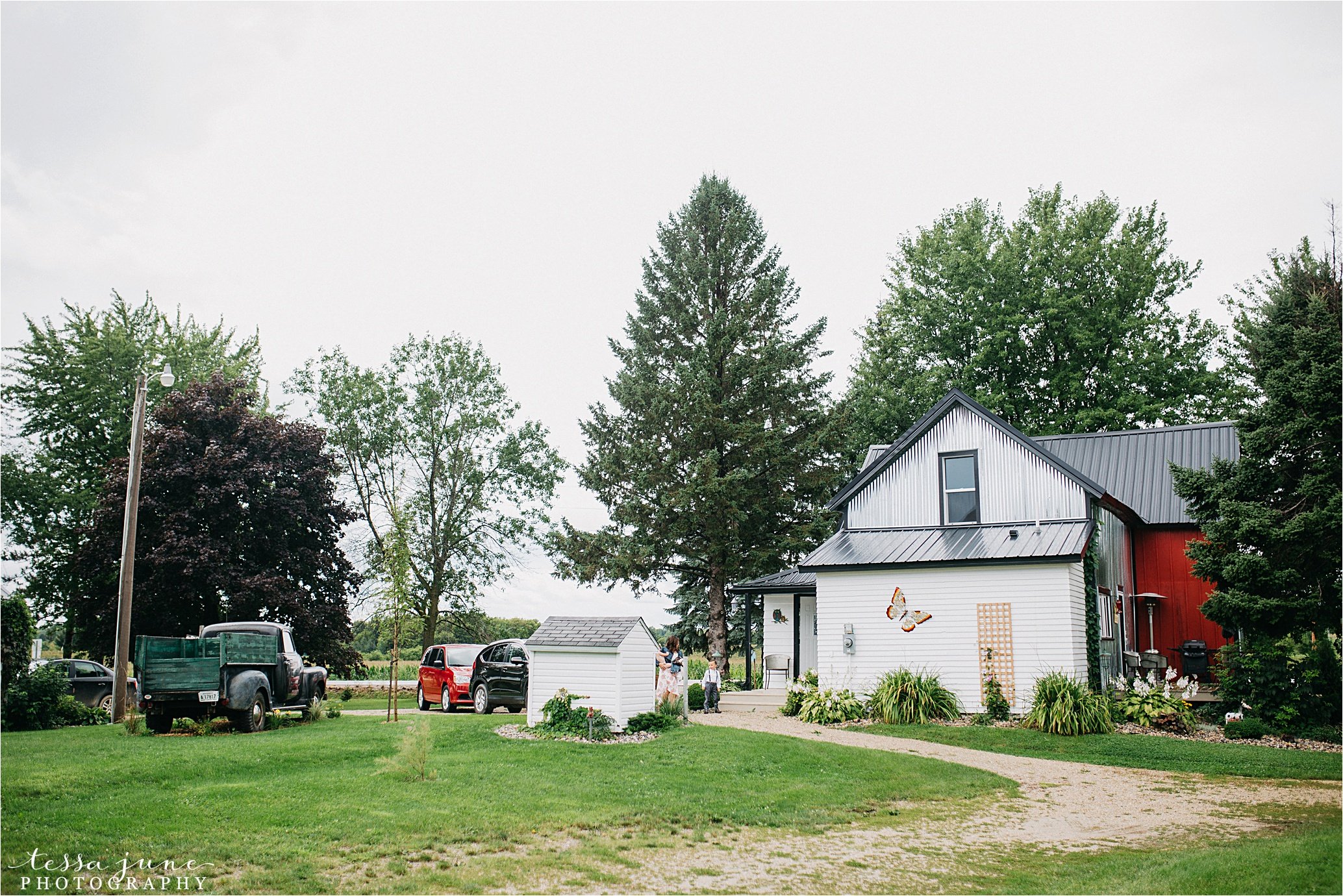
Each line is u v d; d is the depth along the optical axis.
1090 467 29.19
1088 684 21.64
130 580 22.88
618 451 33.88
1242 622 19.95
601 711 17.56
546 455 43.41
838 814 12.30
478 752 15.32
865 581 23.61
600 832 10.70
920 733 19.81
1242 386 40.62
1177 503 27.06
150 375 38.50
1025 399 43.59
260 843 9.39
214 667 17.98
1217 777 15.75
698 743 16.45
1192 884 8.62
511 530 42.34
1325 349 19.47
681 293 35.03
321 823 10.25
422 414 41.62
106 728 19.25
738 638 45.06
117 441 37.38
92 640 31.11
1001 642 21.84
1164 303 44.38
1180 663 26.30
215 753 14.18
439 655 25.77
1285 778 15.53
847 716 21.70
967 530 24.38
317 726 19.33
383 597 20.30
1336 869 8.72
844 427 33.66
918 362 45.81
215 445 31.20
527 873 8.92
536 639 18.16
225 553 30.09
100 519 30.39
